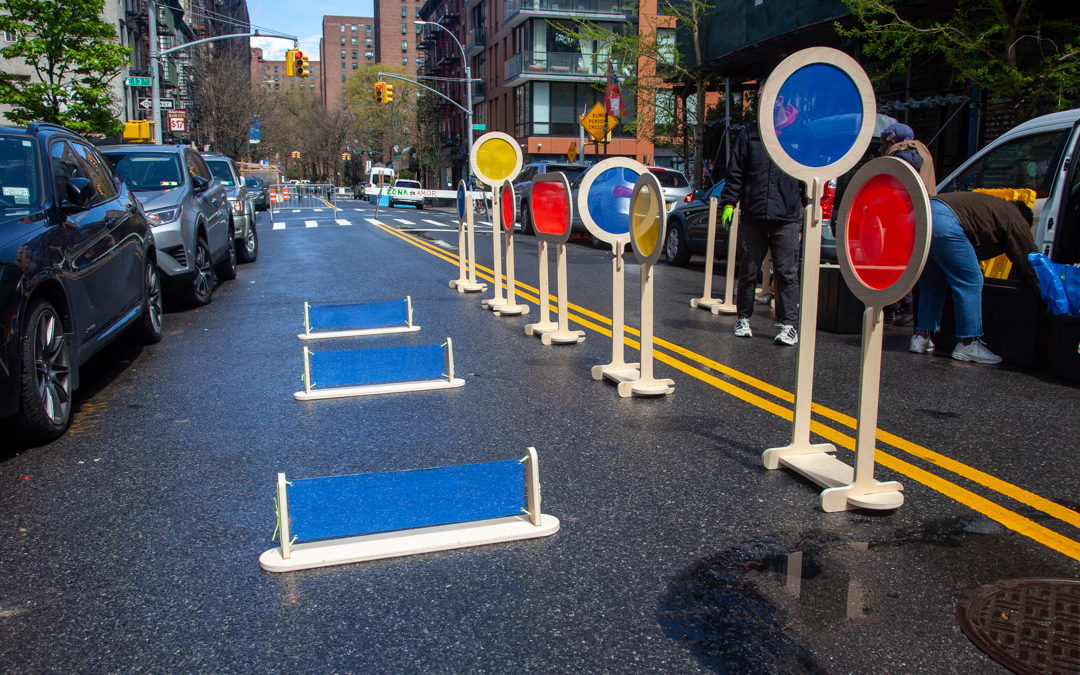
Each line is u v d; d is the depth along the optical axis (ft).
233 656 8.49
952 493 12.73
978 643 8.61
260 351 23.73
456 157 232.73
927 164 24.48
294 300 33.35
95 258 18.70
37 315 15.01
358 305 25.99
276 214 111.24
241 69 195.83
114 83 112.27
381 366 19.12
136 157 33.01
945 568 10.30
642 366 18.60
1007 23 42.60
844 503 12.12
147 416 17.28
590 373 20.94
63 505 12.49
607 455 14.55
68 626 9.10
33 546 11.10
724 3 79.36
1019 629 8.86
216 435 15.88
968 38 44.32
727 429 16.10
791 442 14.40
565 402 18.11
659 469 13.84
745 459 14.35
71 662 8.41
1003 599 9.52
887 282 11.28
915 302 27.25
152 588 9.93
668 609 9.34
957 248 21.40
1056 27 43.01
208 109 177.88
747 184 24.27
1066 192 22.22
